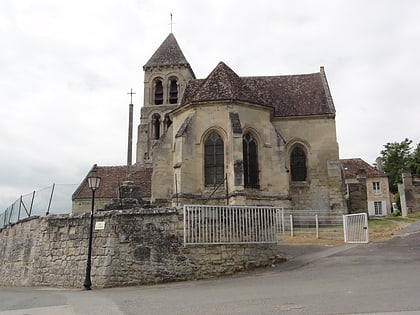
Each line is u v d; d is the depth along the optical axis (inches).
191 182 1139.3
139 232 688.4
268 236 721.6
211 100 1171.3
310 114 1398.9
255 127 1194.0
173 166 1228.5
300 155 1400.1
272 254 719.1
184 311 377.1
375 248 791.1
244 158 1163.9
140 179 1742.1
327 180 1352.1
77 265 722.2
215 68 1291.8
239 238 700.0
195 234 681.0
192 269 666.8
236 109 1172.5
